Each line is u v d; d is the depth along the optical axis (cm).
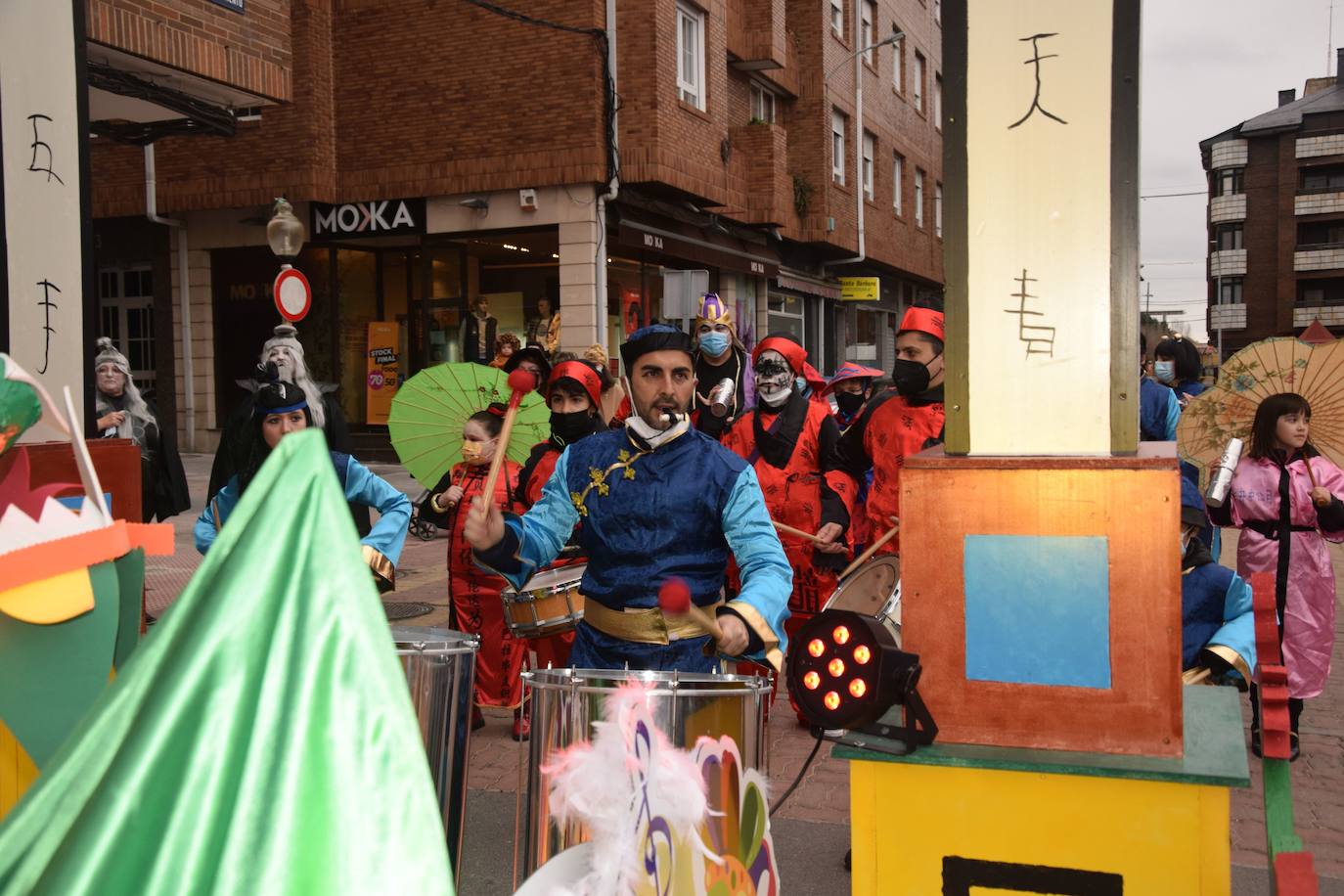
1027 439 246
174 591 861
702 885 232
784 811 465
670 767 228
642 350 297
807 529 577
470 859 416
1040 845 230
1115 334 242
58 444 295
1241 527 543
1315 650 527
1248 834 430
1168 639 227
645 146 1734
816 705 229
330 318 1919
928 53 3544
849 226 2741
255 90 1020
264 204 1834
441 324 1878
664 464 297
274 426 411
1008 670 236
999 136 246
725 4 2020
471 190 1741
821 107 2523
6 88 338
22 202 342
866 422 548
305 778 80
